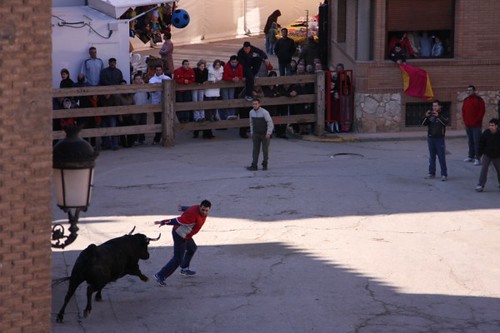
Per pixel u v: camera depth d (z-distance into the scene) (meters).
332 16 29.02
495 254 15.12
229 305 12.85
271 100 24.52
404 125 25.25
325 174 20.59
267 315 12.46
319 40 29.86
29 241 7.37
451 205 18.16
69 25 23.88
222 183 19.78
